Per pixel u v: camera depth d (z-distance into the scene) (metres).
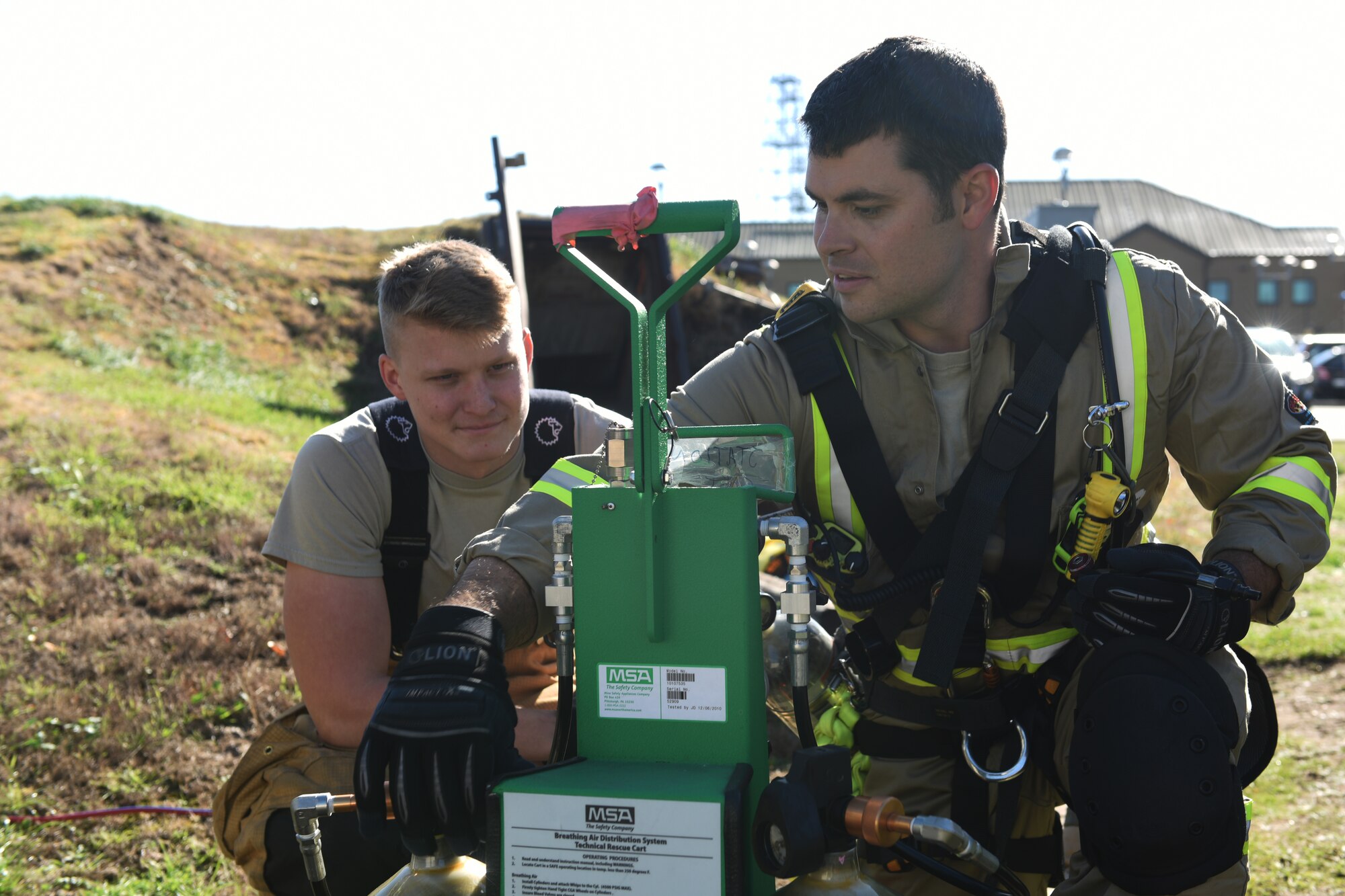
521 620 1.26
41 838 3.10
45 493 6.16
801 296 1.62
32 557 5.31
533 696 2.14
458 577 1.32
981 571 1.49
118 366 10.77
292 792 1.93
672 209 1.09
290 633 2.04
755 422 1.61
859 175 1.41
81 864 2.96
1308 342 30.16
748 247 34.84
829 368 1.55
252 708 3.89
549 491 1.34
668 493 1.10
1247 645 5.10
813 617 2.06
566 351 7.88
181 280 13.49
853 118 1.39
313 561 2.01
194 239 14.52
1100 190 53.09
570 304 7.80
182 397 9.47
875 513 1.55
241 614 4.80
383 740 1.07
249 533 5.78
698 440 1.31
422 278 1.91
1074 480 1.54
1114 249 1.58
